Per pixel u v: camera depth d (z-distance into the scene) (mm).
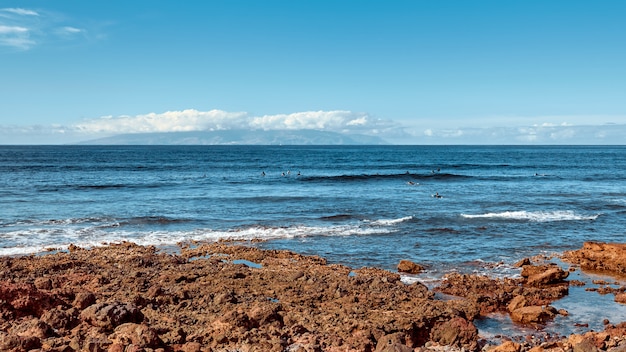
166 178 69250
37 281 17188
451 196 49094
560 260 24969
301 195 49125
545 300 18453
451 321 14594
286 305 16141
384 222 34031
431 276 21625
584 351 12312
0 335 11344
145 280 18438
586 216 37438
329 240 28562
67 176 70438
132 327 12430
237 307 15594
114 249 24859
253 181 65062
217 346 12703
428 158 148750
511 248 27359
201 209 39406
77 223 32719
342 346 12891
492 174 81312
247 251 24797
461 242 28500
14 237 28062
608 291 19781
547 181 67875
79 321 13133
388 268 23047
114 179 66562
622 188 58625
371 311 15727
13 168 85688
